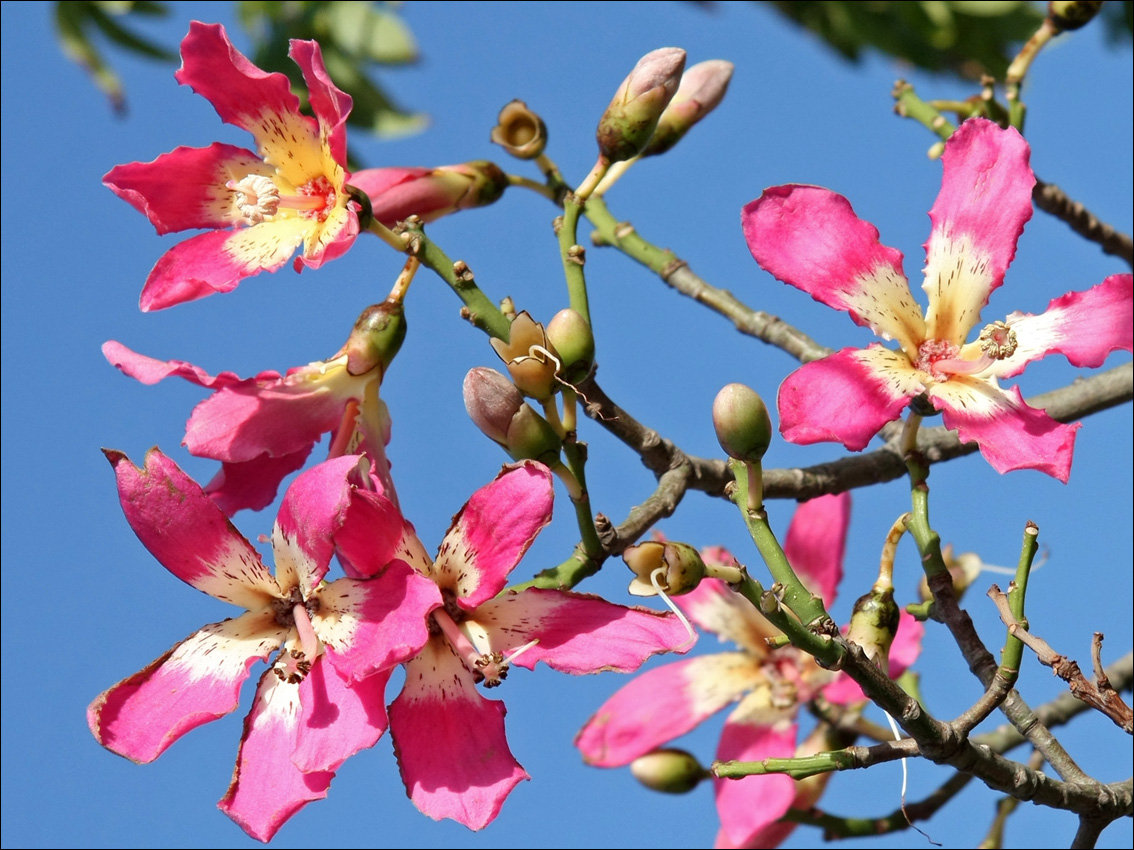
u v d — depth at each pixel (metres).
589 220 4.50
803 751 4.15
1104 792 3.12
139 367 3.07
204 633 2.97
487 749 2.89
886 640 3.36
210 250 3.31
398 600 2.81
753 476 3.00
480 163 3.89
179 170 3.35
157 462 2.98
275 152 3.39
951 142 3.34
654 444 3.57
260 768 2.84
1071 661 2.91
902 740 2.96
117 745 2.82
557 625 2.95
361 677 2.71
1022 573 3.00
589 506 3.17
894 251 3.22
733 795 4.09
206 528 2.97
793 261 3.19
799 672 4.25
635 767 4.13
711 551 4.41
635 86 3.49
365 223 3.27
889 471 4.00
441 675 2.94
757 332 4.36
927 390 3.13
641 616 2.92
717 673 4.29
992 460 3.02
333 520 2.78
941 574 3.28
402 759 2.88
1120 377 4.32
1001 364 3.21
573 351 3.12
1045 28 4.48
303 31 4.74
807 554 4.29
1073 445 3.00
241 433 3.23
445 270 3.31
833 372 3.07
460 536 2.97
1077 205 4.58
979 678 3.21
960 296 3.23
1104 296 3.22
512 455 3.12
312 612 2.87
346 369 3.33
